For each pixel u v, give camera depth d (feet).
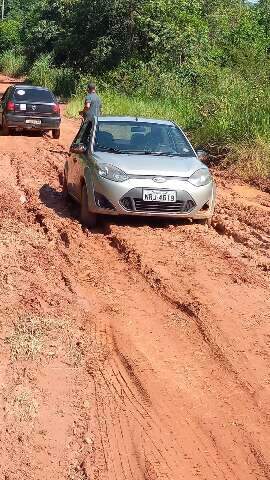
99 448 14.37
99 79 112.37
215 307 21.80
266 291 23.52
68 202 37.24
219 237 30.53
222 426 15.23
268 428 15.17
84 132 35.73
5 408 15.58
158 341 19.44
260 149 49.32
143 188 30.53
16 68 186.70
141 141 33.88
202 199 31.30
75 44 126.41
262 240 30.45
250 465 13.85
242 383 17.06
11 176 45.44
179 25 111.75
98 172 30.94
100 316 21.20
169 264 26.09
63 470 13.65
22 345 18.66
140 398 16.39
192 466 13.79
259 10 120.37
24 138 69.41
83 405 15.99
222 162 51.08
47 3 158.51
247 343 19.29
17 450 14.16
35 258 26.55
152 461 13.93
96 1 120.98
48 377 17.17
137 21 115.14
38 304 21.62
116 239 29.19
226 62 90.63
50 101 70.38
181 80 95.86
